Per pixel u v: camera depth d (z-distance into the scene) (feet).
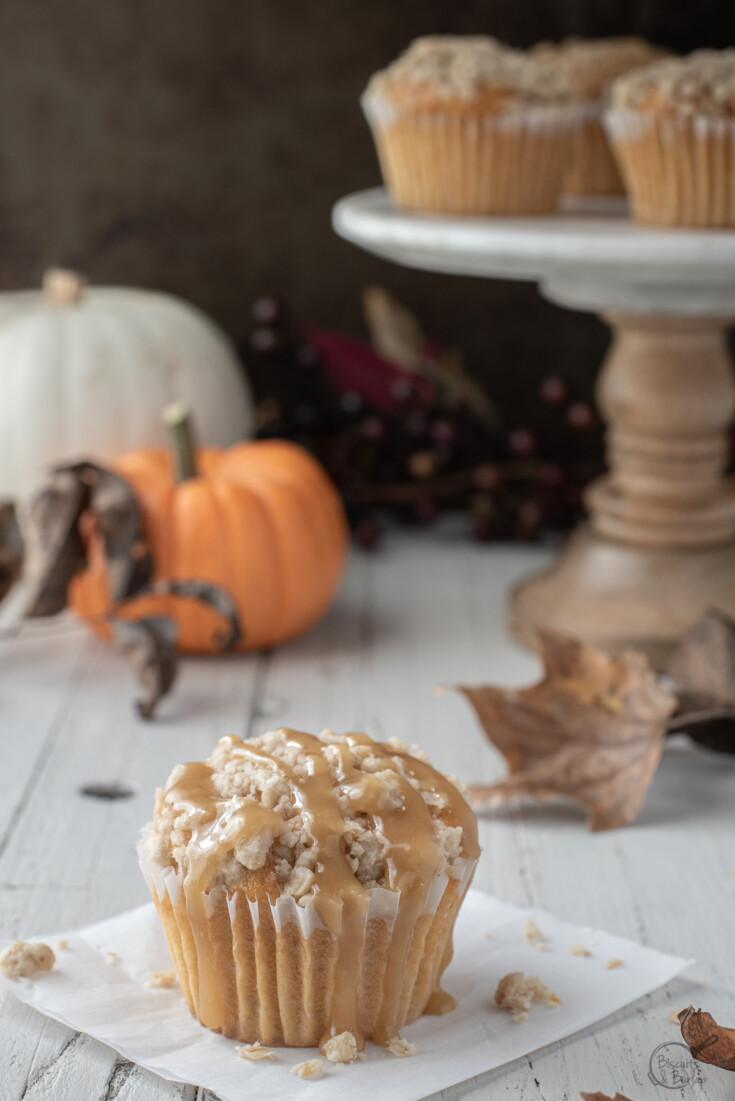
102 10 3.53
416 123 2.99
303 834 2.23
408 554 3.57
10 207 3.62
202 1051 2.25
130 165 3.61
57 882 2.53
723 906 2.52
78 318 3.29
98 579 3.04
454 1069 2.23
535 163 3.00
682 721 2.69
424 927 2.26
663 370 3.07
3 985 2.32
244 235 3.64
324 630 3.21
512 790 2.65
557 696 2.70
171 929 2.27
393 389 3.53
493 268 2.88
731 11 3.51
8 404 3.21
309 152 3.60
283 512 3.07
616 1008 2.31
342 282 3.66
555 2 3.52
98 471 2.98
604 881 2.55
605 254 2.81
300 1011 2.25
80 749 2.82
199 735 2.86
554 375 3.69
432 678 3.03
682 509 3.11
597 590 3.10
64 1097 2.23
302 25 3.54
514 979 2.32
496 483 3.55
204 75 3.57
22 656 3.10
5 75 3.56
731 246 2.79
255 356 3.68
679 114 2.85
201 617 3.03
